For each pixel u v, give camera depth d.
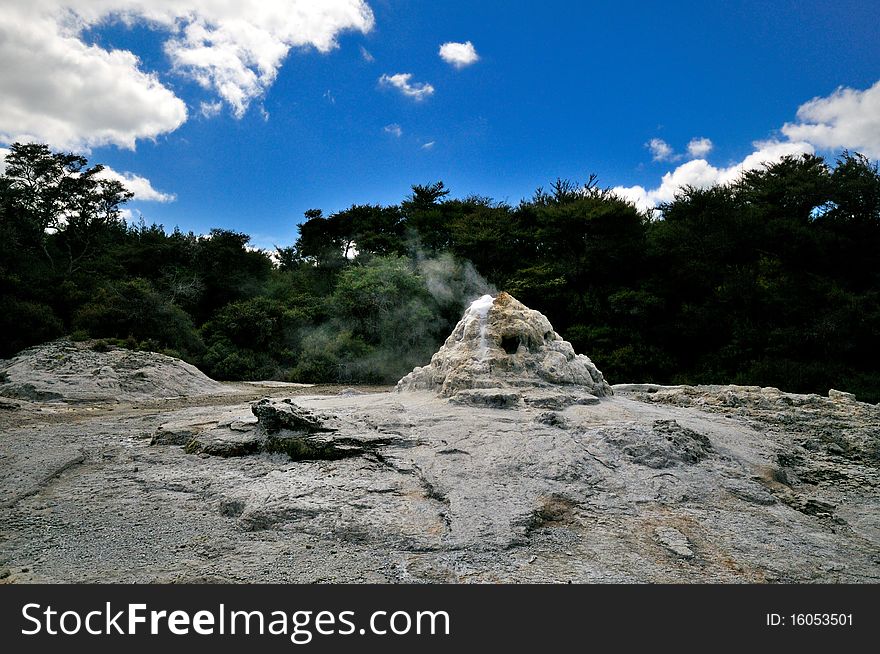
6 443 8.60
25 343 24.58
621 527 5.02
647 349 25.34
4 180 38.81
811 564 4.41
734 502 5.79
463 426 7.43
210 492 5.98
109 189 42.28
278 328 31.22
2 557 4.45
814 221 28.69
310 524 4.95
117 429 10.00
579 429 7.38
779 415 10.43
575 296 28.97
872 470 7.84
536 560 4.34
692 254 28.22
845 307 22.89
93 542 4.75
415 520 5.00
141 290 28.47
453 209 41.00
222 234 42.84
